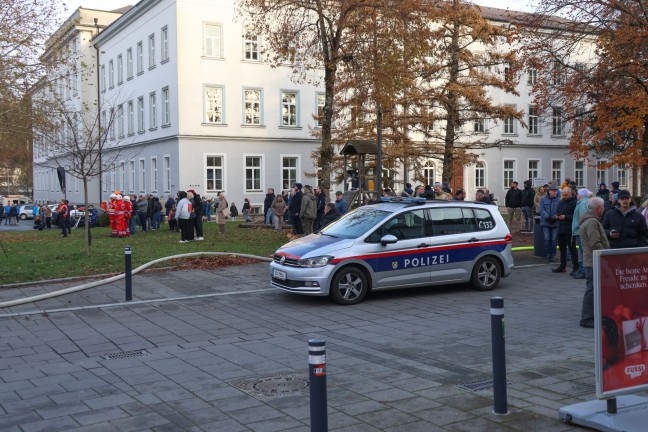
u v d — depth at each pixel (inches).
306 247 443.8
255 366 280.7
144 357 298.8
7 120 994.1
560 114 911.7
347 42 852.0
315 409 165.8
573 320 379.6
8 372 275.1
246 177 1684.3
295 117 1739.7
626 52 790.5
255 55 1676.9
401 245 450.3
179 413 217.6
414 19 836.6
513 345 317.1
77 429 203.0
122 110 1902.1
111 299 455.5
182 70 1587.1
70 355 304.8
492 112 1035.3
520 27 891.4
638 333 202.8
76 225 1346.0
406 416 212.2
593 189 2172.7
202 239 856.9
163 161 1690.5
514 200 954.1
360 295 437.7
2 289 497.0
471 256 478.3
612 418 196.4
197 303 442.0
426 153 1111.6
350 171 943.7
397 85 821.9
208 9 1611.7
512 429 200.2
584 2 820.6
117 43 1964.8
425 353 302.4
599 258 196.5
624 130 862.5
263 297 464.4
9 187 3469.5
